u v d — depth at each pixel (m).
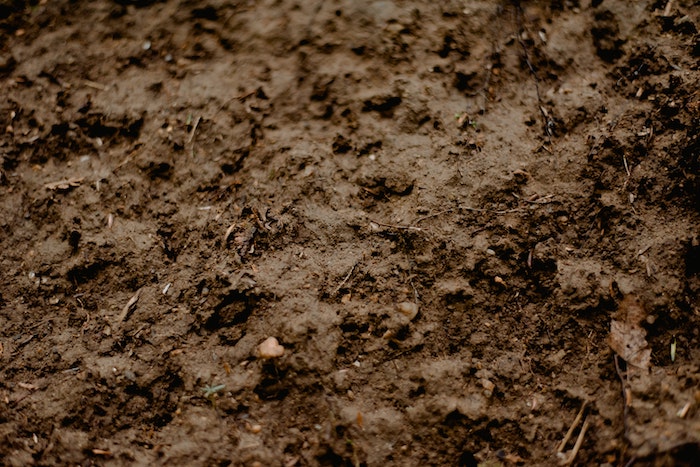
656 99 1.01
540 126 1.01
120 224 1.01
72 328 0.99
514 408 0.96
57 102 1.04
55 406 0.97
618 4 1.04
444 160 1.01
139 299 0.99
